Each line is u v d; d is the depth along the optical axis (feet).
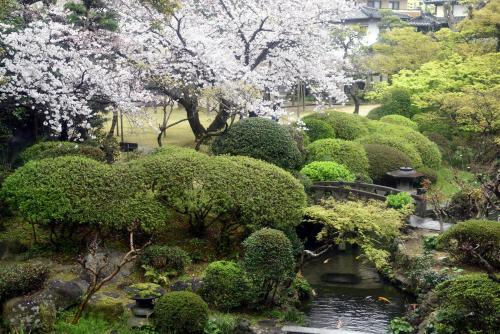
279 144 42.39
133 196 32.78
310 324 30.32
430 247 37.42
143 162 34.65
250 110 51.44
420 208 43.34
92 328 26.96
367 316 31.60
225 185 34.06
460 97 57.16
